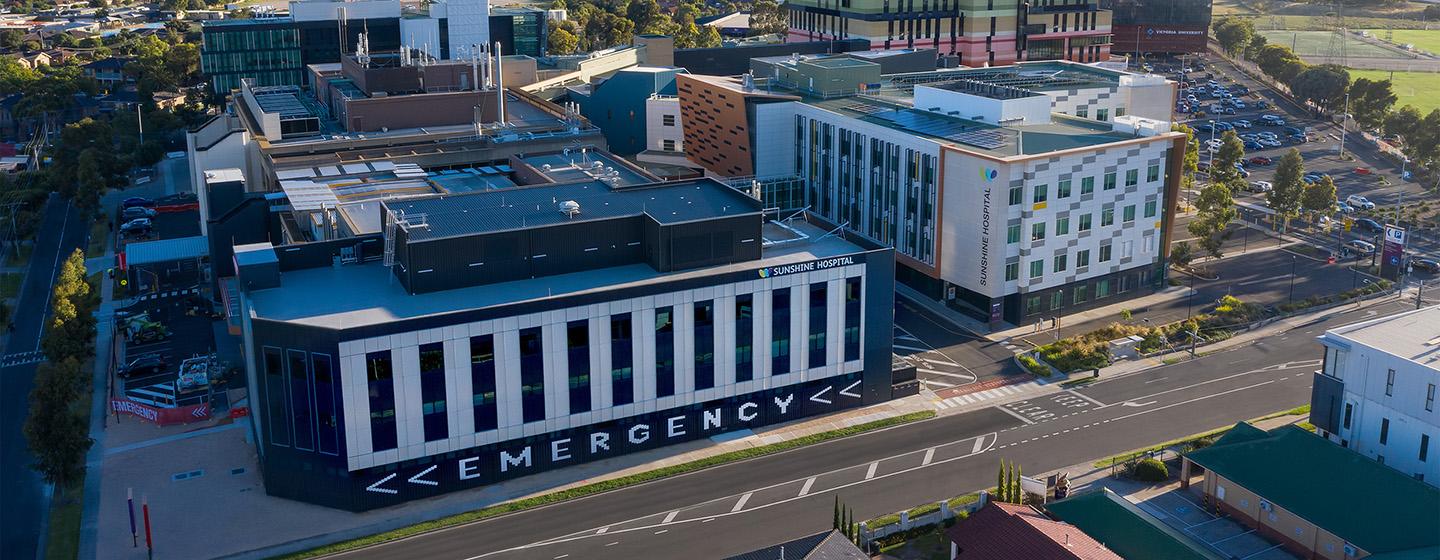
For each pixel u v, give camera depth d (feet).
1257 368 482.28
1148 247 565.53
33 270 640.99
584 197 445.78
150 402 451.12
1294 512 337.72
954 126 565.53
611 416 401.49
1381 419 366.43
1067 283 540.11
